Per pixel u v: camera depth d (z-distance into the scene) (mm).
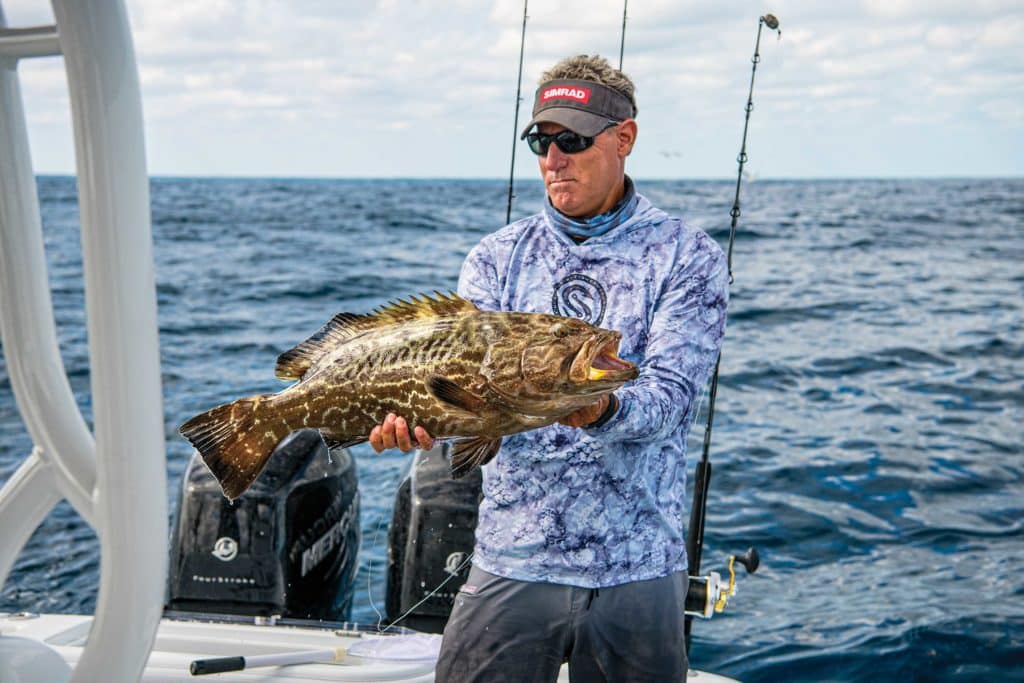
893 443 8414
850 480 7434
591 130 2365
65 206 44938
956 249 28609
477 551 2527
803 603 5422
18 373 1446
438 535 3461
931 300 17578
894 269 22812
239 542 3557
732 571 2930
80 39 1188
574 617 2387
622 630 2385
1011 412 9609
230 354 11820
